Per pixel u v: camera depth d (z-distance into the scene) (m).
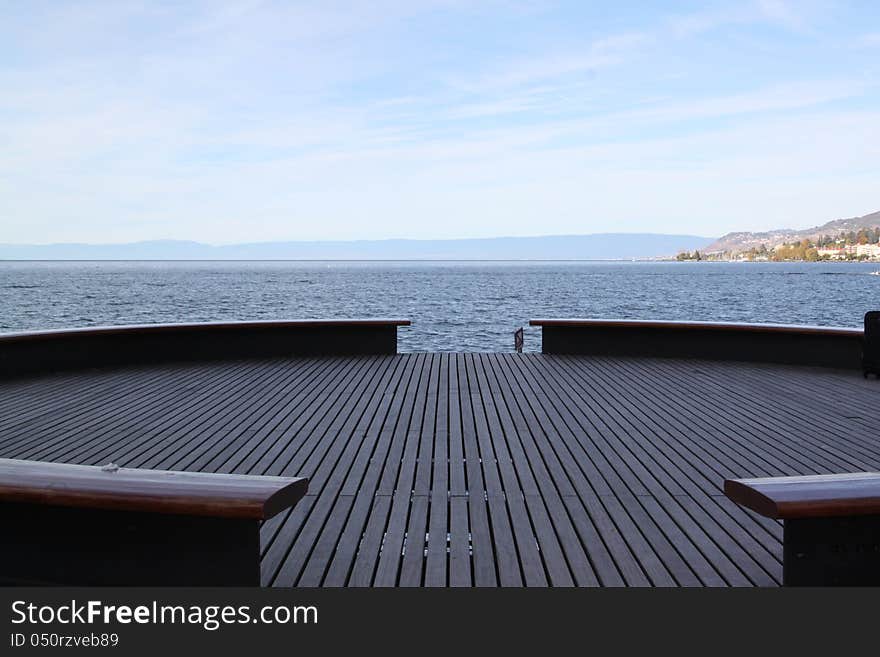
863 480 2.48
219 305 46.69
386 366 8.91
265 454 4.73
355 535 3.26
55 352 8.46
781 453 4.77
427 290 71.25
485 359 9.52
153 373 8.37
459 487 4.02
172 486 2.38
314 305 46.72
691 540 3.19
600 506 3.68
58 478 2.45
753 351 9.16
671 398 6.77
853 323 31.88
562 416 5.96
